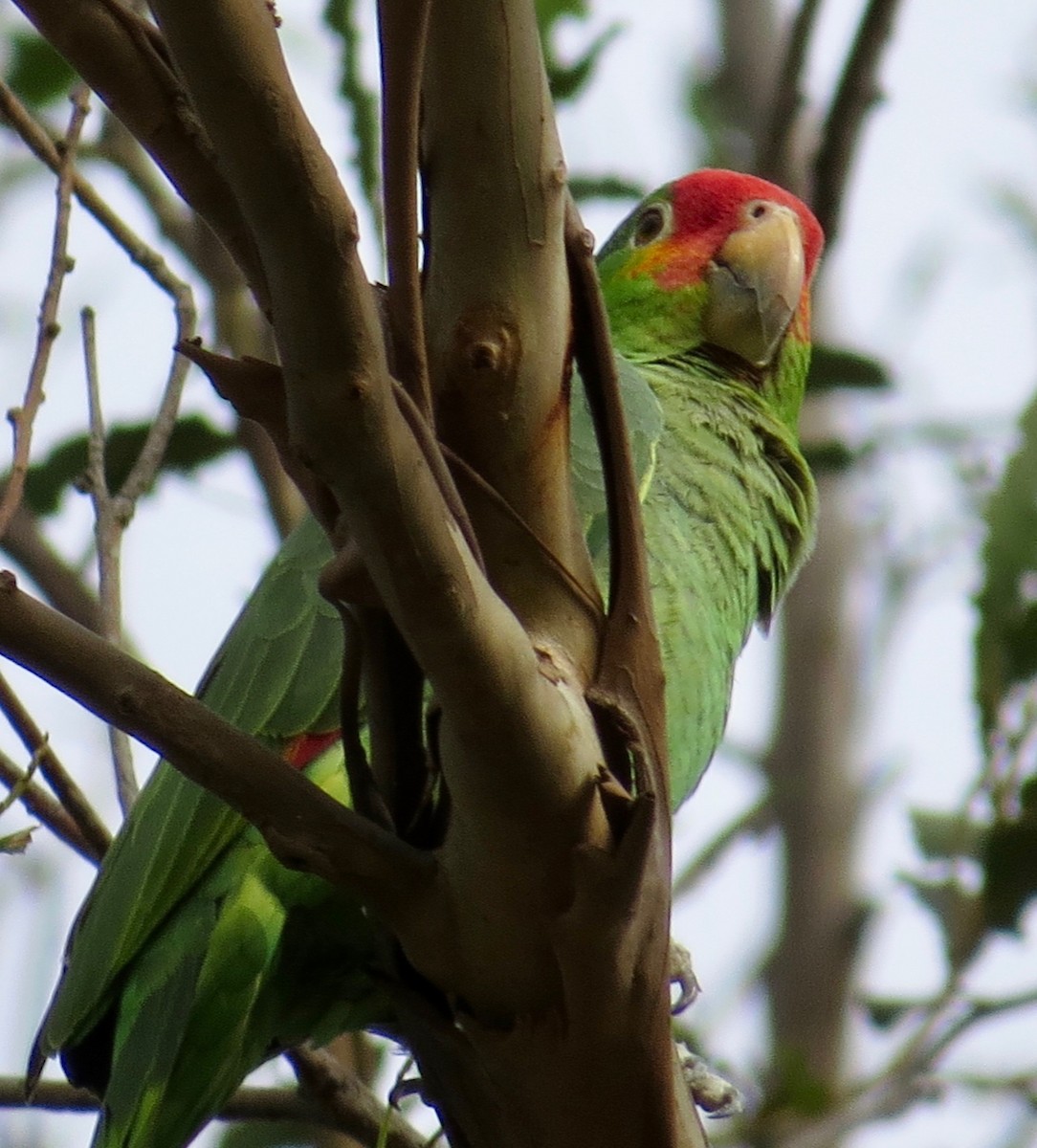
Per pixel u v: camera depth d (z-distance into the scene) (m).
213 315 8.56
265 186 2.94
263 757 3.63
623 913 3.61
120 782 6.20
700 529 6.68
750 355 7.70
